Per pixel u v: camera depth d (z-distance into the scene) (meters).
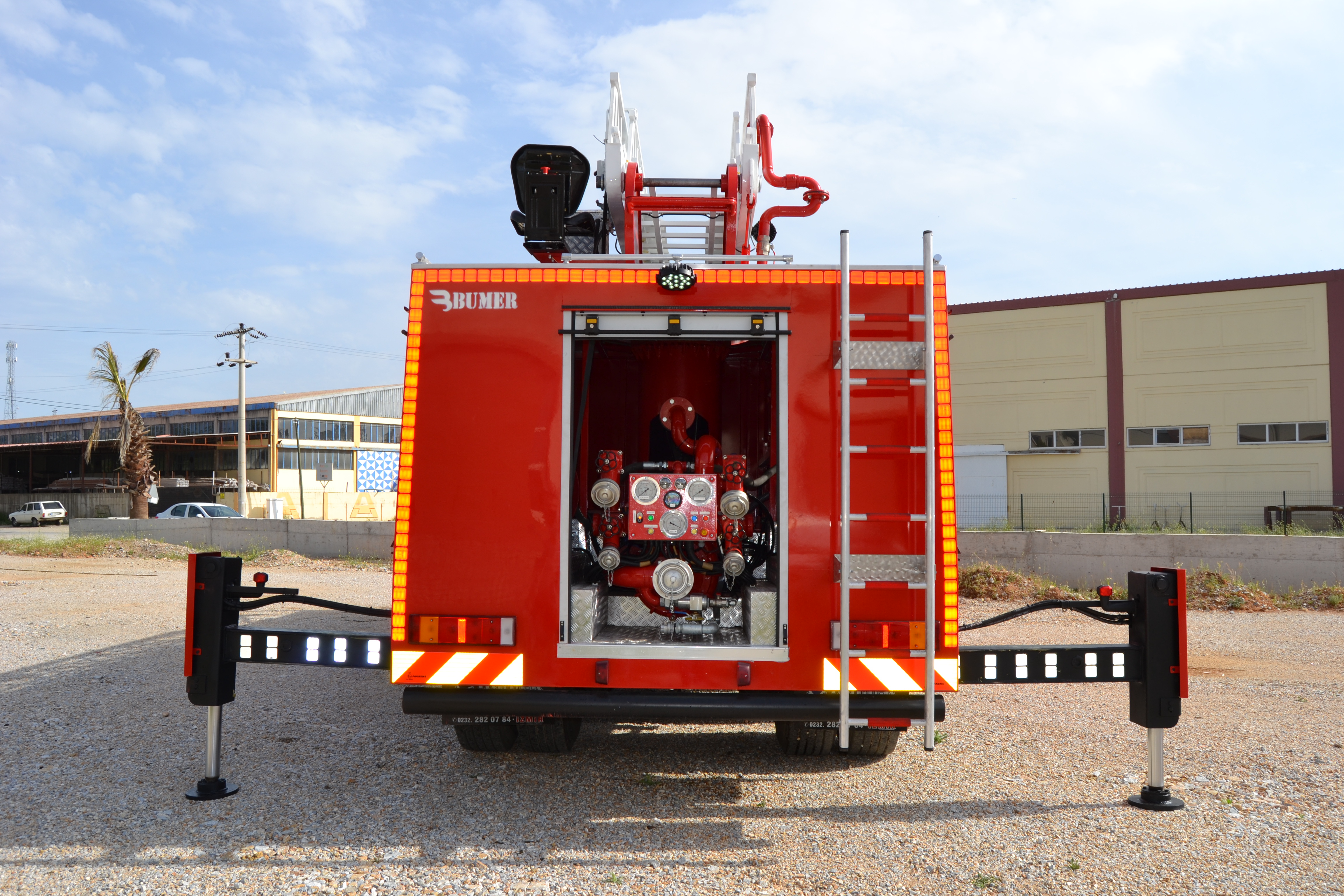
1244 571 11.40
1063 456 25.44
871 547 3.85
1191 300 24.20
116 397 28.00
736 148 6.83
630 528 4.37
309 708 5.96
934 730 3.68
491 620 3.93
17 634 8.80
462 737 4.78
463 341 4.01
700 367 5.45
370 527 17.16
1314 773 4.59
